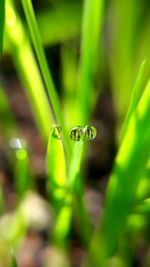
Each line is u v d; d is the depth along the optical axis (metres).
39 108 0.12
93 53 0.12
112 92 0.16
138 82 0.09
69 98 0.14
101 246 0.11
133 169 0.09
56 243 0.11
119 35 0.15
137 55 0.14
